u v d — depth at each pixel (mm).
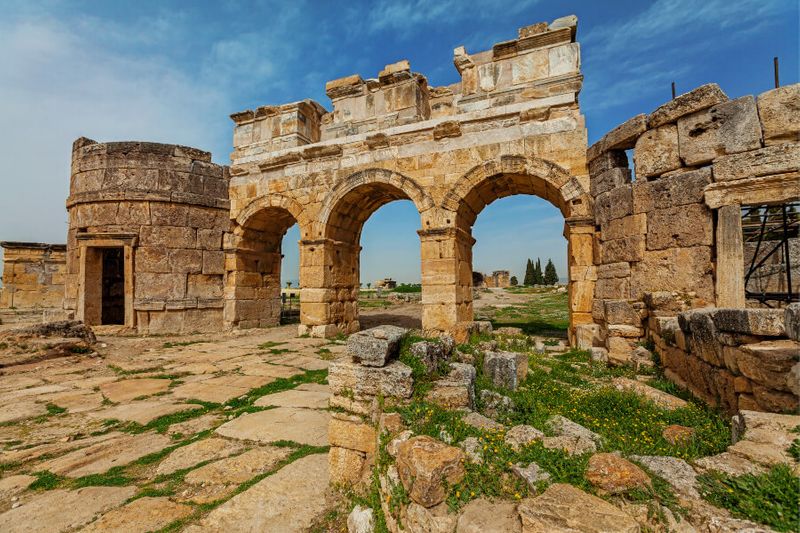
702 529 2395
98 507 3801
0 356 9656
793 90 7660
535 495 2725
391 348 4535
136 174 15688
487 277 57688
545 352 10625
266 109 16094
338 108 15211
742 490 2680
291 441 5273
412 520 2887
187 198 16031
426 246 12656
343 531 3512
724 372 5082
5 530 3447
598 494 2686
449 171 12719
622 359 8953
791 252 12203
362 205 15758
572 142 11469
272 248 18391
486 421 3904
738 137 8180
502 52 12508
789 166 7547
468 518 2594
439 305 12398
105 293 18812
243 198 16328
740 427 3596
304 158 14898
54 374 9102
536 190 13164
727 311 4902
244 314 16797
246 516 3631
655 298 8453
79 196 15781
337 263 15273
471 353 6934
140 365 9914
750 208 8695
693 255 8656
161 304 15367
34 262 22828
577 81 11633
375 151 13875
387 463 3477
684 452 3777
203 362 10289
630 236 9789
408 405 4004
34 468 4715
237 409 6715
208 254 16469
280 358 10719
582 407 5660
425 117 14938
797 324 3979
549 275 65000
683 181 8852
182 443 5336
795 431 3242
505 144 12141
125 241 15211
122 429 5934
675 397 6000
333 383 4500
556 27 11883
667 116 9133
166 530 3428
